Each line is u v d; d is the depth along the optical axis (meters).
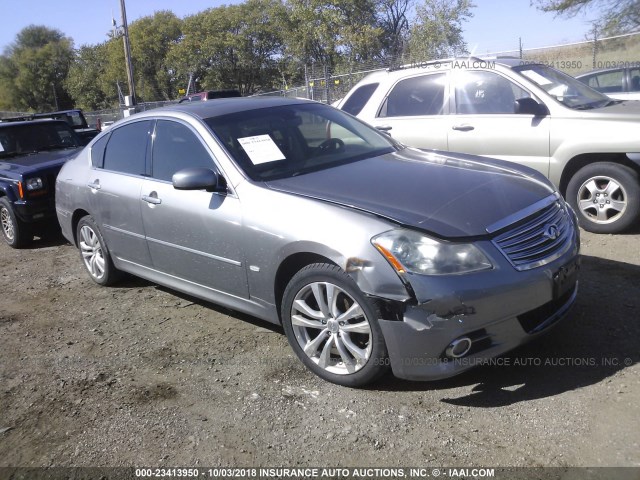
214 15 43.59
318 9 33.25
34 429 3.43
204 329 4.58
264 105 4.78
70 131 9.44
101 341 4.54
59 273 6.52
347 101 7.69
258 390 3.60
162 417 3.41
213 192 4.07
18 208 7.53
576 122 5.86
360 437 3.06
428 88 6.89
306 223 3.48
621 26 19.53
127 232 4.98
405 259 3.10
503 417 3.11
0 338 4.80
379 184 3.72
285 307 3.69
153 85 48.97
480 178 3.79
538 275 3.26
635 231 5.95
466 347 3.12
